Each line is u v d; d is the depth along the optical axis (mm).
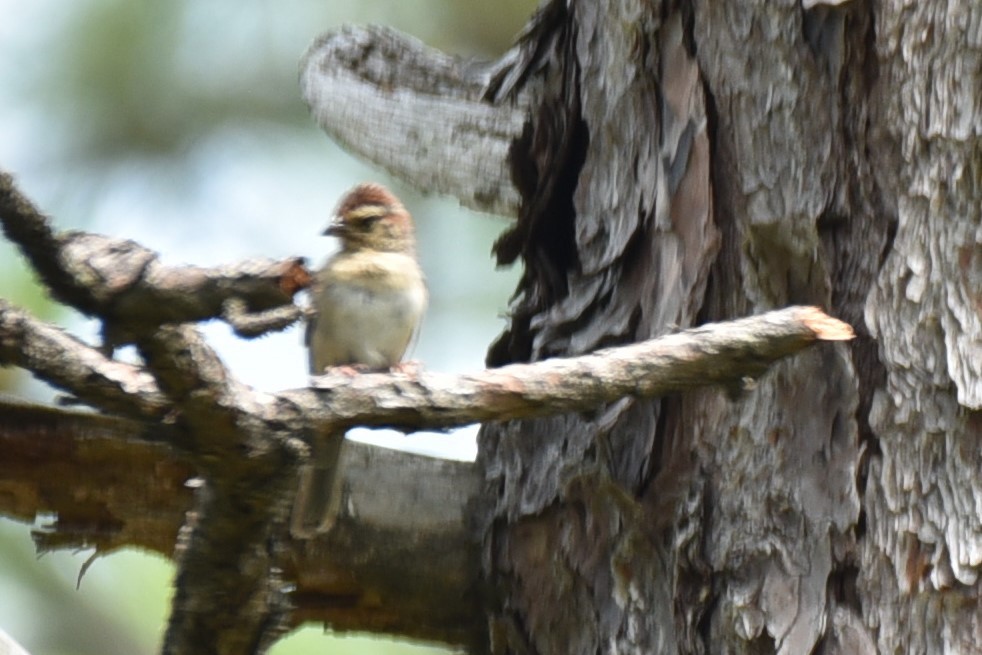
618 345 7066
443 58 10578
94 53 12352
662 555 6734
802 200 6562
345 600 7516
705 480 6641
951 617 6109
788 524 6418
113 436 7016
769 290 6617
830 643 6246
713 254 6754
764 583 6410
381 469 7473
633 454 6918
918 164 6383
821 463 6414
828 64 6586
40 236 3947
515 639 7230
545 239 7742
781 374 6500
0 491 7156
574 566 7020
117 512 7176
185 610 4973
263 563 4906
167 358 4355
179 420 4566
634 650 6699
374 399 4984
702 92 6855
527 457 7363
